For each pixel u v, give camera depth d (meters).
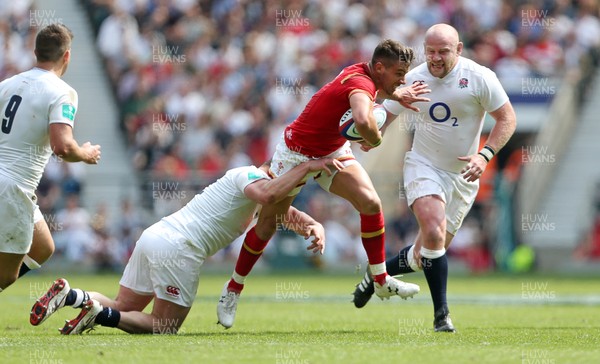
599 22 85.62
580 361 21.28
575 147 81.00
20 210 26.70
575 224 78.38
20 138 26.45
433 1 86.62
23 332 28.11
